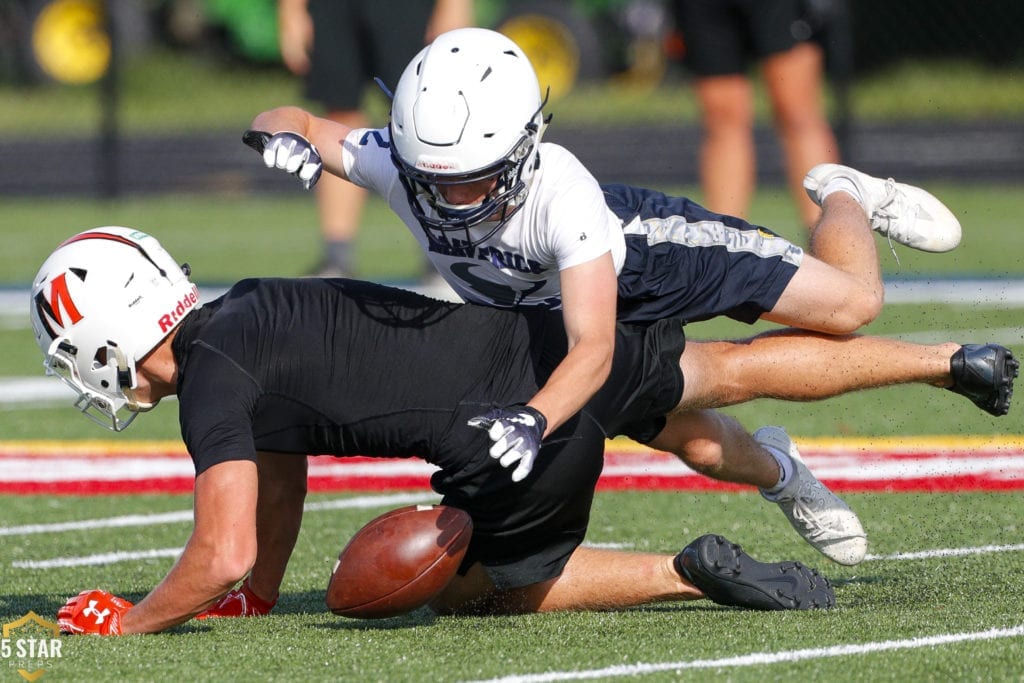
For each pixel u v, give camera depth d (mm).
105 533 16688
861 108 66875
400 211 13680
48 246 43281
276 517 13258
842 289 14359
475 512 12320
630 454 20484
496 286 13234
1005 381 14180
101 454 21078
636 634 11820
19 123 68250
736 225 14727
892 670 10617
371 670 10812
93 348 12234
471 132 11930
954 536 15516
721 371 13758
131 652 11383
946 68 66625
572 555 13102
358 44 30844
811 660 10875
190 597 11500
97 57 70500
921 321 29578
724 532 16266
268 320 12203
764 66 27891
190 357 12109
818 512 14266
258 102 70938
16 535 16609
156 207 52750
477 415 12055
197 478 11484
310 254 40656
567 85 66500
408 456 12383
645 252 14242
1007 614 12180
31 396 25453
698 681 10398
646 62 68812
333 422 12117
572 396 11469
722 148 29109
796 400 14242
